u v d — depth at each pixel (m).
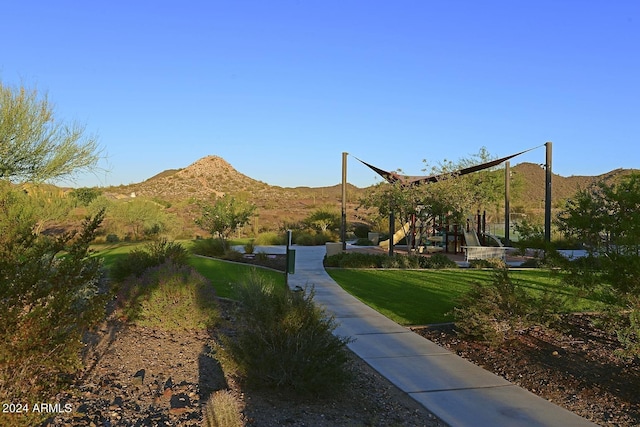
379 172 23.75
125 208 32.81
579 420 5.55
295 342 6.08
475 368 7.29
